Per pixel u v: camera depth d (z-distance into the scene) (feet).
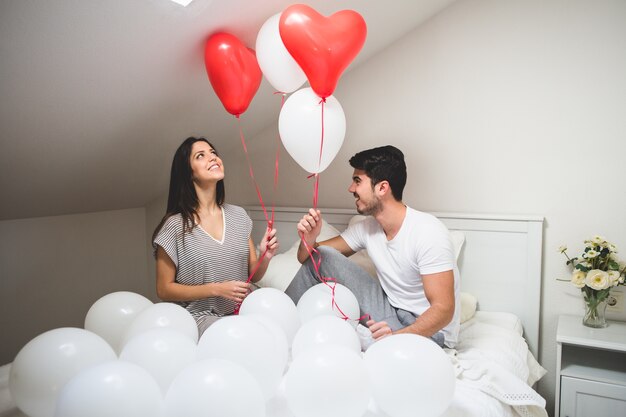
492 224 7.32
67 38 4.52
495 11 7.35
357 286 6.11
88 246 8.73
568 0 6.92
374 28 7.23
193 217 6.23
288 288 6.44
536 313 7.14
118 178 7.84
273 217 9.07
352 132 8.45
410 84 7.96
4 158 5.72
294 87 5.67
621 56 6.71
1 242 7.30
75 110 5.56
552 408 7.37
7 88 4.73
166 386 3.88
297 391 3.56
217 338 3.90
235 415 3.12
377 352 3.92
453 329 5.67
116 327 5.06
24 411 3.73
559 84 7.05
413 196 8.06
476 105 7.55
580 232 7.07
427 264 5.42
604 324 6.53
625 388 5.69
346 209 8.50
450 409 4.18
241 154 9.34
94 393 3.01
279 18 5.24
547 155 7.18
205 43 5.67
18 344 7.60
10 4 3.93
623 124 6.75
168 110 6.59
